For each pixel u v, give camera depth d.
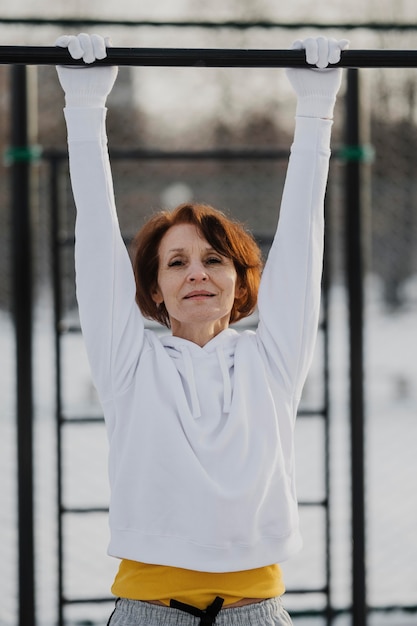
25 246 5.51
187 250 3.40
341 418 11.54
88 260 3.28
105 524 8.10
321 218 3.40
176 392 3.23
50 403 11.89
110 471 3.31
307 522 8.22
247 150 5.61
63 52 3.19
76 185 3.30
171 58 3.23
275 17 5.39
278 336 3.36
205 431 3.19
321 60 3.27
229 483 3.14
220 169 10.44
